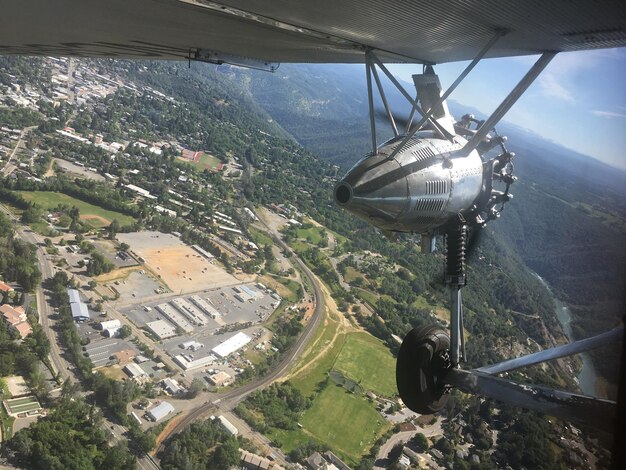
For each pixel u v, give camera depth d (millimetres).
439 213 9148
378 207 8555
